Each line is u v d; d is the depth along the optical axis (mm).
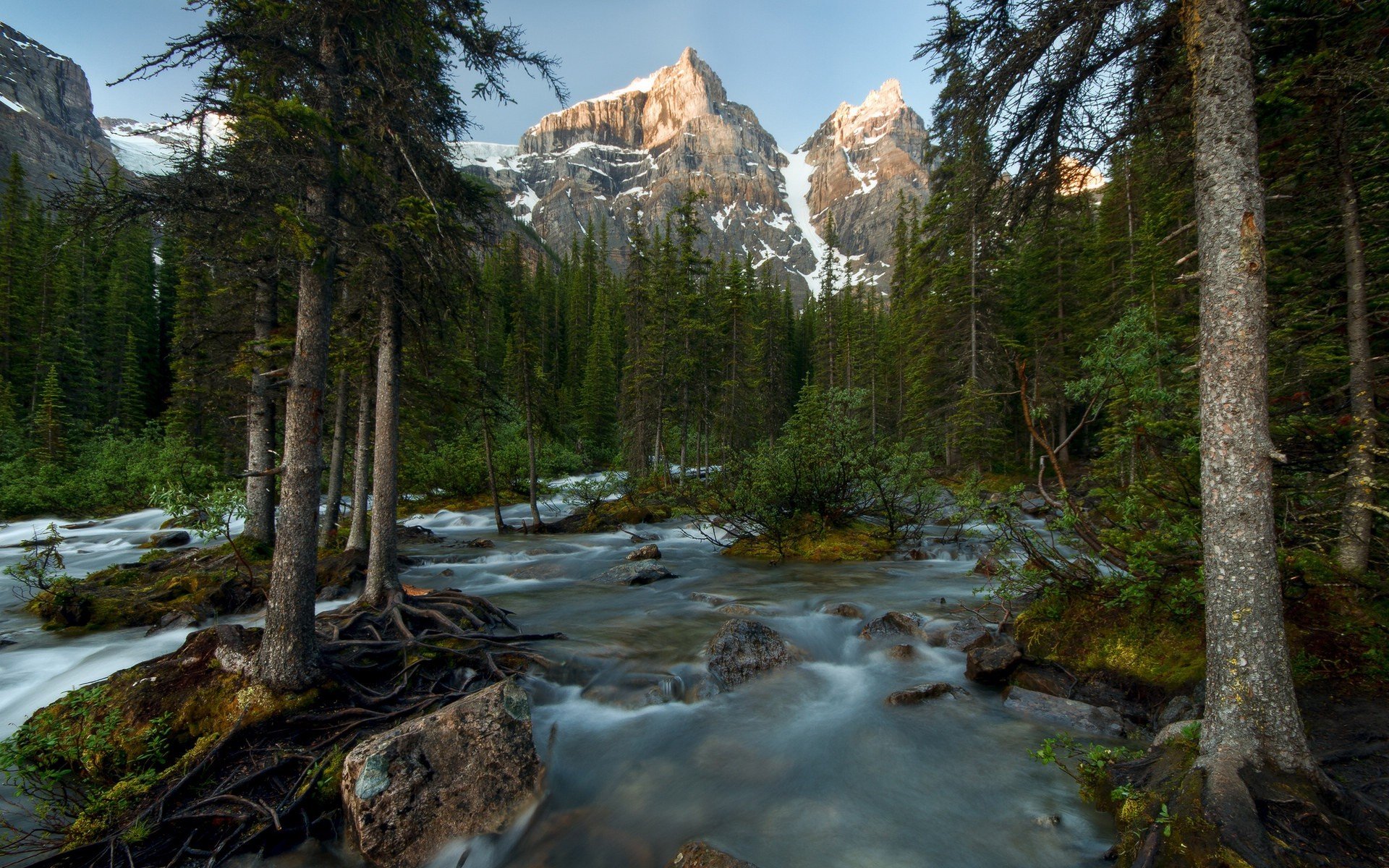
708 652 8781
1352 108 6129
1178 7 5051
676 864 4594
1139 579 7227
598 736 7000
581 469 48656
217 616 11594
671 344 37219
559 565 16797
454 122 10367
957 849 4863
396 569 10312
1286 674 4246
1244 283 4383
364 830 4996
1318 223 8289
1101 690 7055
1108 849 4508
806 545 17438
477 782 5512
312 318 6883
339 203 7332
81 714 6621
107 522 28406
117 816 5320
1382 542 6895
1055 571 8383
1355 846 3650
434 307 10555
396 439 10406
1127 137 6016
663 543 21703
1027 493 22500
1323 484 7426
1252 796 3895
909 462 16766
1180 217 13836
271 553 15758
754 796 5828
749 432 40406
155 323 55281
